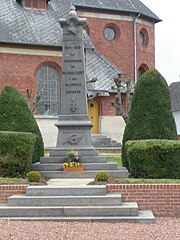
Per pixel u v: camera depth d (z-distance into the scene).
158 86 16.81
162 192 11.84
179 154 14.16
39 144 17.67
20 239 8.75
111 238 8.84
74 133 17.16
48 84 32.84
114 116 34.34
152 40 42.69
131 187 11.94
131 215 10.92
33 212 11.09
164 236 9.06
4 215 11.12
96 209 10.99
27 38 32.12
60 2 38.41
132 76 40.34
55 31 34.00
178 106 56.19
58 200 11.43
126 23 40.50
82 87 17.36
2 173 14.61
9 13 33.97
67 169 15.66
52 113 32.97
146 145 14.30
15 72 31.50
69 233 9.31
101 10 39.53
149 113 16.53
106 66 35.84
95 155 16.73
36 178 13.21
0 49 31.12
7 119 17.22
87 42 36.59
